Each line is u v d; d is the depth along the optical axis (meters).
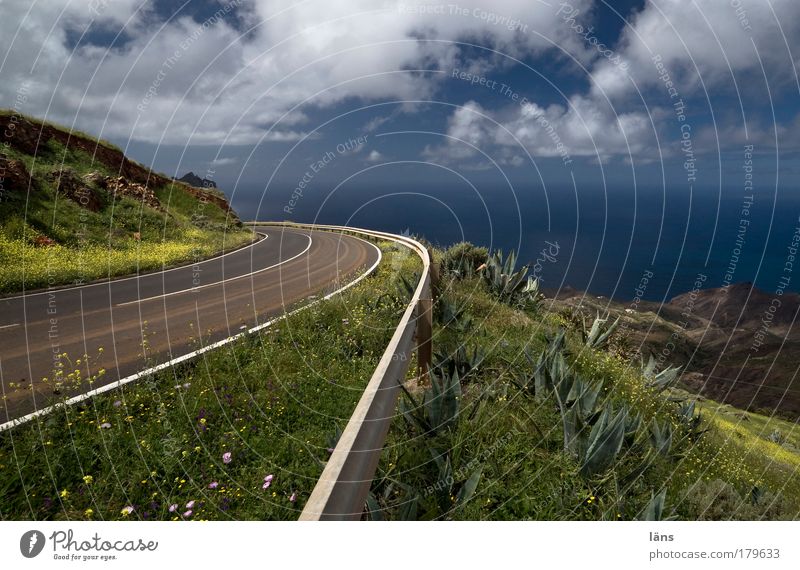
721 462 4.62
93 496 3.06
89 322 8.01
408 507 2.69
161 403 4.19
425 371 4.65
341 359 5.82
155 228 22.44
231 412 4.24
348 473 1.77
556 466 3.36
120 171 25.17
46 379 5.07
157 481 3.26
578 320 9.19
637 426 4.12
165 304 9.62
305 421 4.21
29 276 11.84
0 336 7.05
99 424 3.79
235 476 3.33
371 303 7.95
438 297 7.81
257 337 6.33
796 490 5.29
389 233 27.55
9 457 3.36
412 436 3.68
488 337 6.77
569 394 4.43
